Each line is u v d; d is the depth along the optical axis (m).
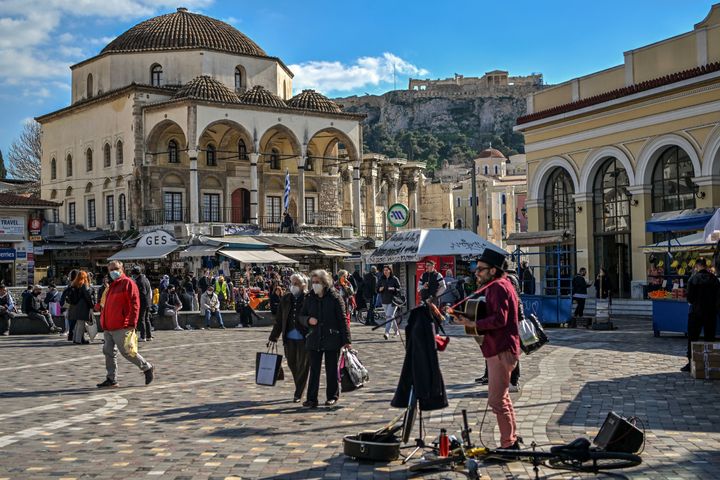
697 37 29.25
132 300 13.94
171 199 56.38
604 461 8.14
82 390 13.73
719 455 8.41
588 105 33.47
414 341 8.80
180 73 57.97
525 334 10.22
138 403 12.32
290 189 61.91
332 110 59.12
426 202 91.06
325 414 11.25
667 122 30.34
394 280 23.38
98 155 59.25
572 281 27.73
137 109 55.12
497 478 7.73
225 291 35.94
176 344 22.30
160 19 61.59
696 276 14.61
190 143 52.03
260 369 12.61
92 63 60.03
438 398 8.70
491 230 102.06
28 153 79.69
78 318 22.39
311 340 11.80
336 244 54.09
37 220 44.28
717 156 28.56
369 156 74.12
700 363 13.66
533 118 36.69
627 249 33.03
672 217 26.56
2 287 26.47
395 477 7.86
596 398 11.91
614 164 33.56
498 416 8.45
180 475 8.02
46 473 8.12
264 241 49.19
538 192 37.12
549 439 9.31
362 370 11.91
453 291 20.39
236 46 60.47
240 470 8.20
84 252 53.16
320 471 8.13
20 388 14.04
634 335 22.02
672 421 10.25
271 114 55.47
